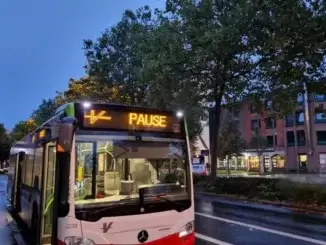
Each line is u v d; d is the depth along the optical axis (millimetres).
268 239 9945
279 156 65750
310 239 9906
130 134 5812
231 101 25484
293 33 16484
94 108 5629
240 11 18234
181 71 21844
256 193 19516
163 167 5914
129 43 30469
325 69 17953
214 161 25328
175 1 21469
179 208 5750
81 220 5105
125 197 5477
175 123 6191
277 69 19391
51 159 7172
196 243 9516
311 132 59438
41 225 7273
